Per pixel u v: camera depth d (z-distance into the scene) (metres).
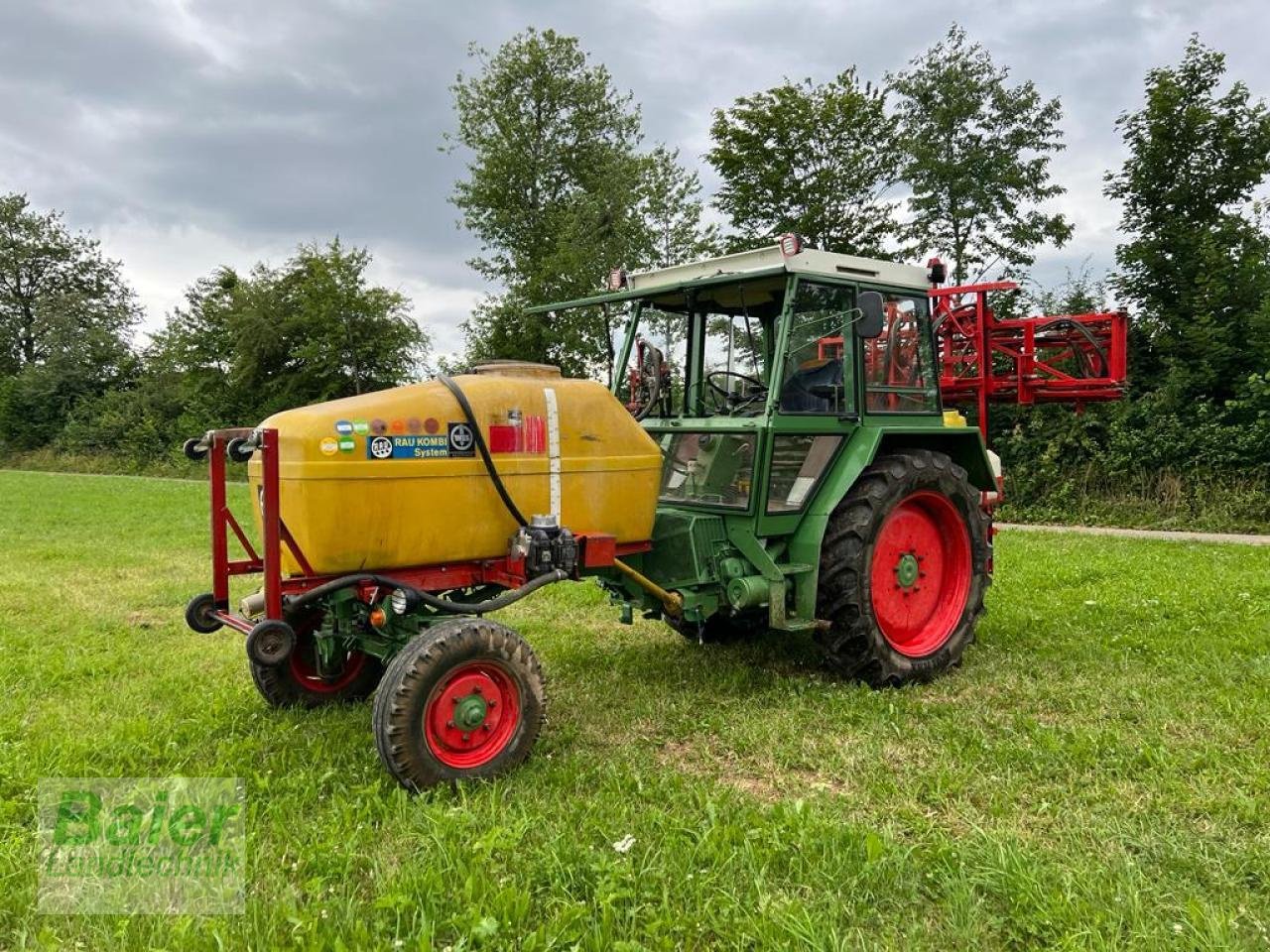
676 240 23.25
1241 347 14.39
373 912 2.46
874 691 4.65
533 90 24.47
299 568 3.70
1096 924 2.38
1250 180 15.18
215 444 3.66
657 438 5.15
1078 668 4.98
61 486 21.06
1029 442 15.41
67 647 5.54
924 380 5.34
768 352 4.99
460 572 3.86
